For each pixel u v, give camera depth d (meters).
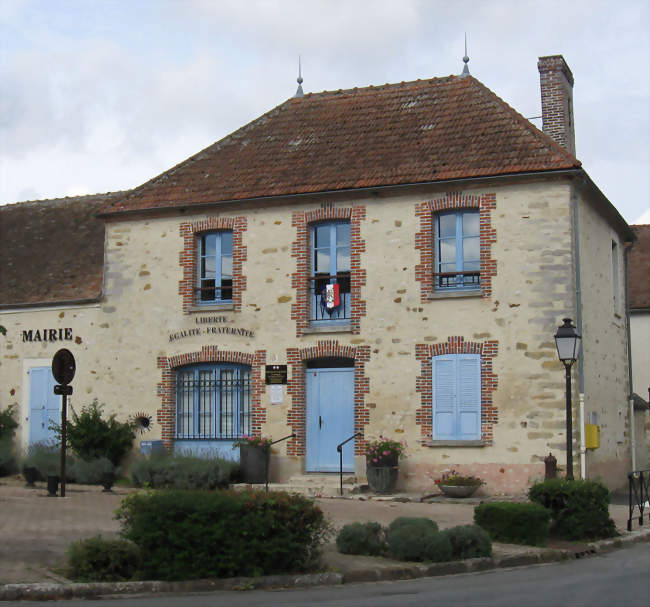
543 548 12.98
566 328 15.42
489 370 19.30
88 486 20.55
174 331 21.95
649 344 29.64
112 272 22.75
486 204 19.69
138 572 10.59
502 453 19.02
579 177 19.25
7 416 23.42
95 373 22.61
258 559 10.84
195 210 22.03
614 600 9.39
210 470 19.72
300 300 20.91
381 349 20.16
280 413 20.84
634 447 23.78
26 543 12.16
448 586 10.65
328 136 22.53
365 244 20.50
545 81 22.98
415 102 22.62
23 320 23.70
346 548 12.27
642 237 32.22
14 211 28.00
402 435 19.80
